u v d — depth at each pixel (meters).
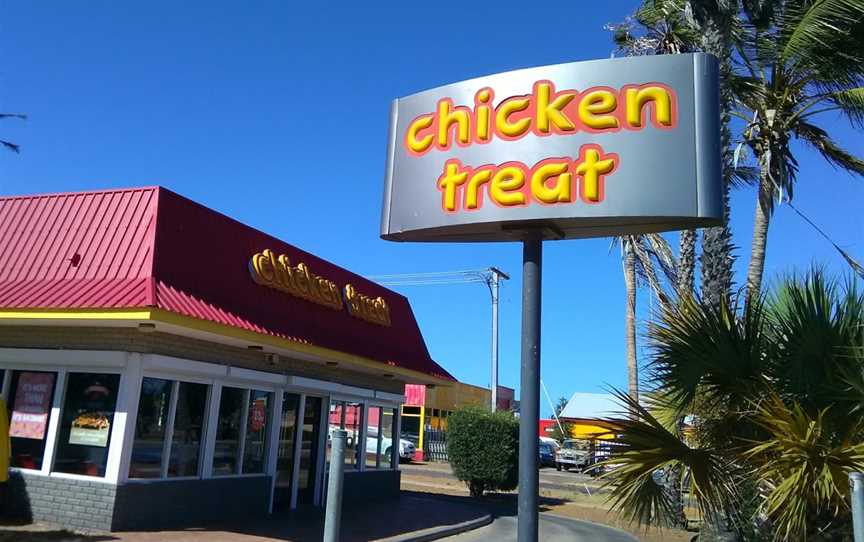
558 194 4.96
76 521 10.31
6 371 11.41
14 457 11.05
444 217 5.29
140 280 10.36
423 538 12.66
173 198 11.43
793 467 5.48
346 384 16.62
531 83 5.20
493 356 39.72
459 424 21.12
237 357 12.75
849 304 6.20
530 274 5.14
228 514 12.42
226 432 12.62
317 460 15.67
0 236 11.95
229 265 12.29
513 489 21.17
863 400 5.70
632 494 6.15
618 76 5.05
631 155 4.92
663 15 14.88
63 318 10.04
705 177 4.86
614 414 6.42
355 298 16.36
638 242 19.14
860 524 3.84
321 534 11.73
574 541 13.93
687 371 6.40
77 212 11.63
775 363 6.37
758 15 10.74
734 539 8.46
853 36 10.45
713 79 5.05
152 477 10.91
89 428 10.70
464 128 5.35
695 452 6.12
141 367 10.63
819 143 12.66
